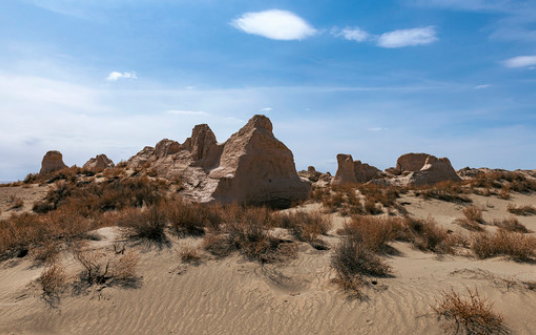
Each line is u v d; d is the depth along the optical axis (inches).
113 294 253.1
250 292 258.8
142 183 806.5
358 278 271.0
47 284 260.5
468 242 426.6
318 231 417.1
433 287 240.8
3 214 727.1
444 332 185.3
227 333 209.5
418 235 458.3
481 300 209.5
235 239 357.4
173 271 293.9
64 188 842.8
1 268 309.7
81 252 316.8
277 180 809.5
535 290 216.4
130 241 355.9
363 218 561.3
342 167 1407.5
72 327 216.7
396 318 204.2
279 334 204.5
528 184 883.4
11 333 201.9
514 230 542.0
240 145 803.4
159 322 223.5
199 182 795.4
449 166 1273.4
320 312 222.5
